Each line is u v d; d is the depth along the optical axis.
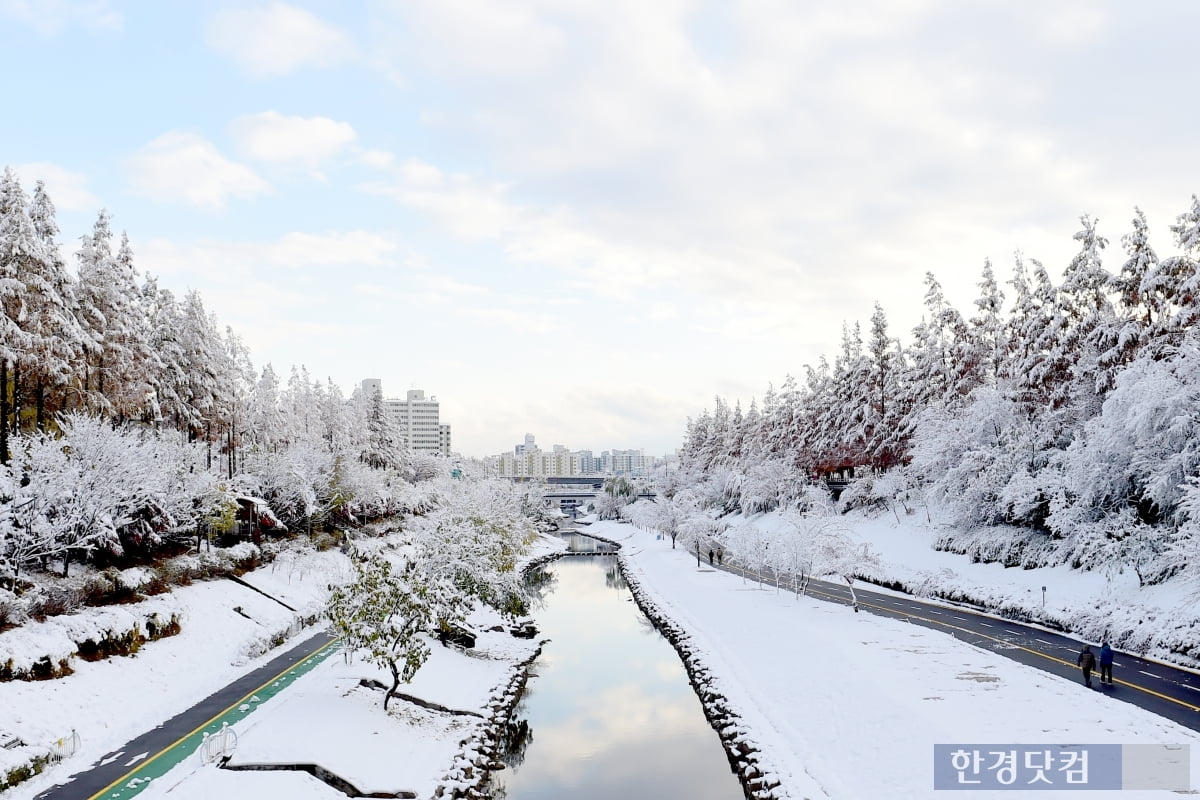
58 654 22.22
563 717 29.34
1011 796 16.31
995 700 22.67
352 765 18.62
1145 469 34.03
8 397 35.34
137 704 22.59
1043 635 32.75
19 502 25.45
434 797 18.80
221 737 19.00
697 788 22.00
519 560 76.38
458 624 28.36
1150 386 32.84
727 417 120.56
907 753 19.55
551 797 21.78
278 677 26.83
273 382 68.75
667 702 31.12
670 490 130.12
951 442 50.94
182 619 30.38
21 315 31.66
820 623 36.97
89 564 30.91
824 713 24.02
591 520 165.25
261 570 41.84
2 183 32.88
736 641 36.41
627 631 46.34
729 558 73.00
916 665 27.23
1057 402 46.19
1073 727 19.97
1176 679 24.48
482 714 26.19
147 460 32.84
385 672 26.97
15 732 18.17
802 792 18.95
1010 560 44.62
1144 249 41.50
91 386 39.16
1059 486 39.41
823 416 78.31
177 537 37.56
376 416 94.38
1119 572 34.19
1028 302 51.38
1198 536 27.03
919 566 51.12
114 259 41.31
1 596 22.52
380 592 23.06
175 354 48.59
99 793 16.38
